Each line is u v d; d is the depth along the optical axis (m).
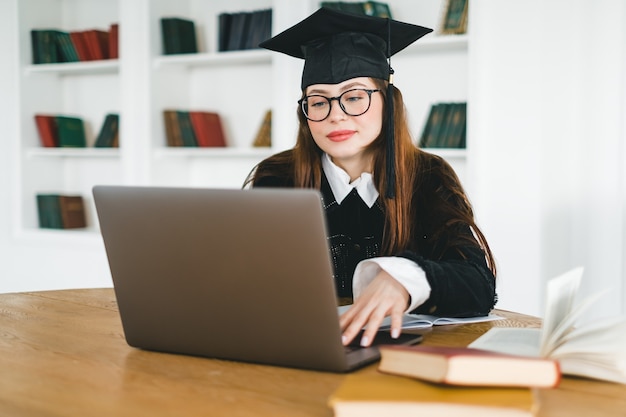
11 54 4.32
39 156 4.41
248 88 3.88
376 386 0.85
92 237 4.11
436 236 1.60
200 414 0.88
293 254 0.99
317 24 1.66
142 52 3.84
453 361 0.84
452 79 3.32
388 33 1.68
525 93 2.94
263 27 3.60
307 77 1.71
